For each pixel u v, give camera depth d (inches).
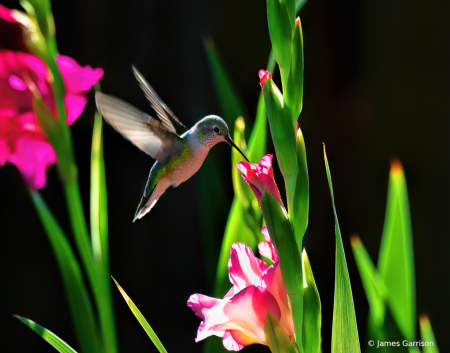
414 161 375.9
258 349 223.9
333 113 378.3
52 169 401.4
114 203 399.5
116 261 396.8
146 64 387.2
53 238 223.8
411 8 370.9
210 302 213.6
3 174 395.5
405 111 375.2
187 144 221.9
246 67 383.9
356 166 377.7
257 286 212.7
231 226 223.0
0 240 394.0
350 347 212.5
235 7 383.2
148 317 396.2
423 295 370.9
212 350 222.8
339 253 212.5
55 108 222.4
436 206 374.6
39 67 222.4
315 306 211.3
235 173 221.0
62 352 216.2
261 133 224.1
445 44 369.1
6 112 222.7
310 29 377.1
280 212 211.0
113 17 383.2
